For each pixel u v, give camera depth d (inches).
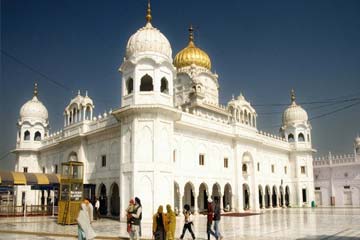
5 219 1052.5
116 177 1109.7
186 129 1195.3
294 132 1907.0
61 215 896.3
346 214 1195.9
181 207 1138.7
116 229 757.3
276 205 1790.1
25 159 1722.4
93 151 1259.2
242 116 1528.1
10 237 644.1
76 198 901.2
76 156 1353.3
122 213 954.1
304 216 1111.0
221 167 1326.3
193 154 1211.2
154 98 981.2
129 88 1053.2
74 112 1393.9
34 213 1242.0
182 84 1640.0
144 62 1002.1
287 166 1873.8
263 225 818.8
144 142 960.9
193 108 1460.4
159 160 958.4
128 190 954.1
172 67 1047.0
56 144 1476.4
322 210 1482.5
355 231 686.5
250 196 1449.3
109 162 1160.2
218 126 1336.1
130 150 972.6
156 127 964.6
